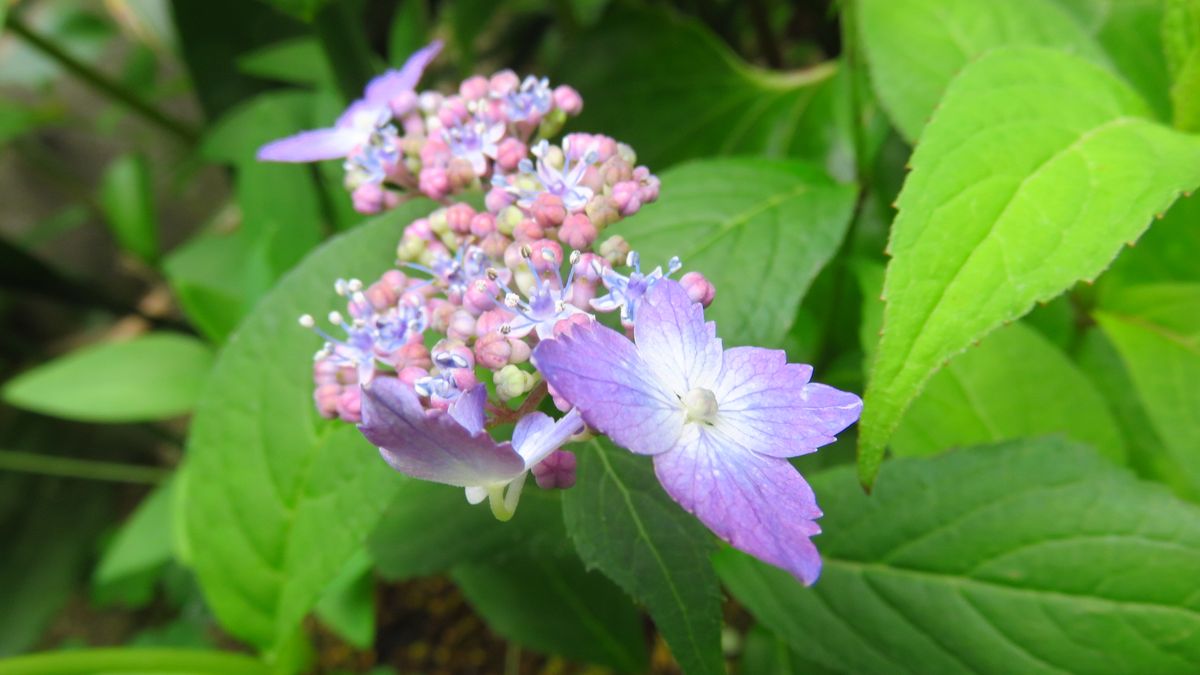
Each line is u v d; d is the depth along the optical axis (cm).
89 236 36
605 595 18
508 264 10
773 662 16
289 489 13
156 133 35
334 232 20
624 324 10
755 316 12
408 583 23
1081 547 12
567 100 12
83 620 27
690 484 8
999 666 12
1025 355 14
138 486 30
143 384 21
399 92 13
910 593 12
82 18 30
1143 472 16
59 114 30
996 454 12
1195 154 11
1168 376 14
